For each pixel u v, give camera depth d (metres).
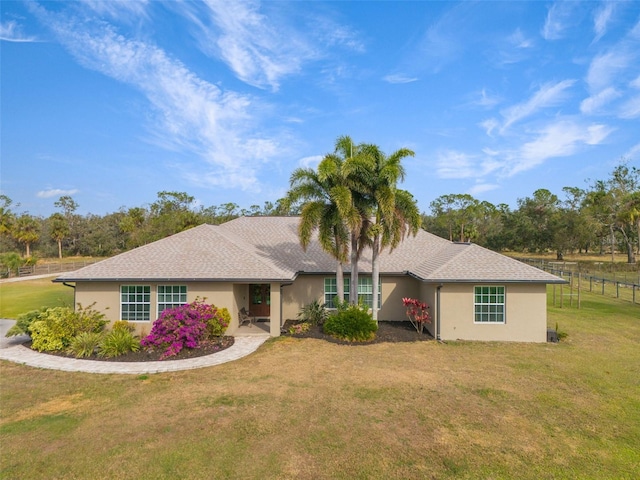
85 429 8.24
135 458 7.12
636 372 12.25
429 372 12.14
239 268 16.80
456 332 16.47
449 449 7.56
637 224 56.56
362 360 13.35
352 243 17.33
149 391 10.42
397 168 16.02
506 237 70.50
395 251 21.50
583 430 8.41
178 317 14.20
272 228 24.34
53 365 12.50
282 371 12.12
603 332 17.81
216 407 9.39
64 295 27.94
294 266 19.81
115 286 16.58
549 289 33.16
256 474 6.67
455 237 77.56
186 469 6.78
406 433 8.18
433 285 16.84
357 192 16.91
